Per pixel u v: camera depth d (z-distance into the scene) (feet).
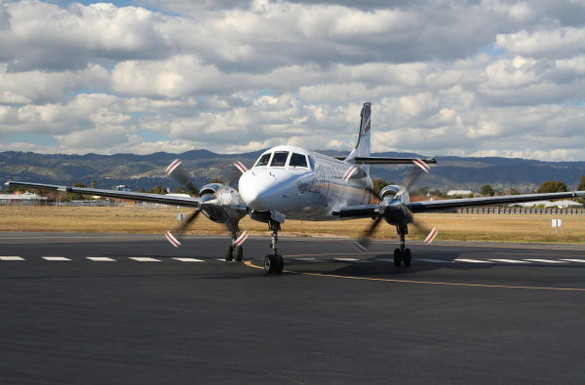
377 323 34.88
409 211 67.62
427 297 45.52
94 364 25.11
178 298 43.52
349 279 56.95
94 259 73.26
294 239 124.98
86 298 42.91
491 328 33.73
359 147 98.89
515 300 44.42
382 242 121.49
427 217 388.78
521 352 28.12
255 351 27.73
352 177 74.38
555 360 26.68
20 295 43.93
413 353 27.73
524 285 53.57
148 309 38.60
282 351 27.78
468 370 24.98
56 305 39.68
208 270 63.62
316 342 29.73
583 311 39.68
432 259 81.30
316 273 62.18
